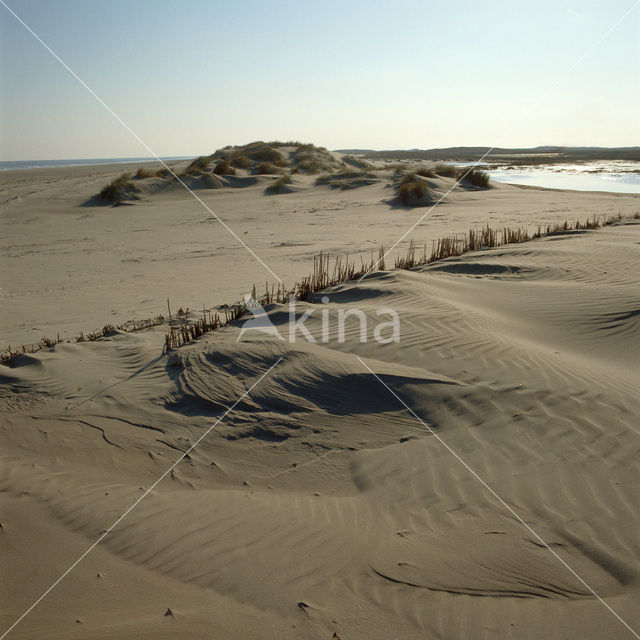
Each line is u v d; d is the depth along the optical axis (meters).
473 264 10.46
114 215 24.22
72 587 2.97
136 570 3.14
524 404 4.87
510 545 3.32
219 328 7.64
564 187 32.56
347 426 4.95
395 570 3.12
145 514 3.75
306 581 3.04
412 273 9.71
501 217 19.20
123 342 7.29
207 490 4.16
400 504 3.83
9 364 6.82
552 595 2.92
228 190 31.19
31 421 5.33
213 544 3.39
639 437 4.27
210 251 15.38
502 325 7.03
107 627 2.63
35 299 10.48
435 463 4.27
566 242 11.87
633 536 3.31
